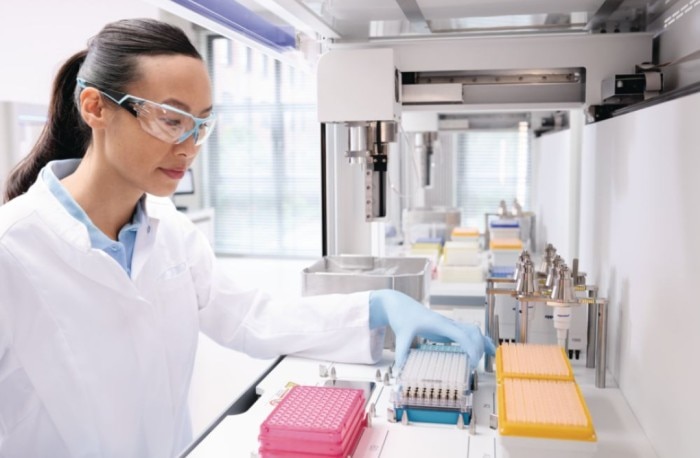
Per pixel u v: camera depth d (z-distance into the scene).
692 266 0.89
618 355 1.31
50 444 1.14
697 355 0.87
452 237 3.40
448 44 1.55
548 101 1.63
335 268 1.78
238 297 1.45
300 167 6.72
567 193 2.69
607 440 1.08
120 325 1.17
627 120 1.26
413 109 1.67
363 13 1.35
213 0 1.23
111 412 1.16
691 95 0.91
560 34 1.52
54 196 1.15
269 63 6.64
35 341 1.10
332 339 1.39
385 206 1.49
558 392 0.97
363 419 1.06
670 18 1.34
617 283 1.33
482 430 1.06
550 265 1.46
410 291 1.51
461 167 5.65
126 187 1.17
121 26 1.04
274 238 6.86
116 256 1.22
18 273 1.08
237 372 3.29
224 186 6.89
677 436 0.95
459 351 1.30
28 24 3.75
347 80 1.39
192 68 1.04
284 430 0.92
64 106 1.22
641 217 1.16
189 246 1.44
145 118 0.99
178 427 1.35
